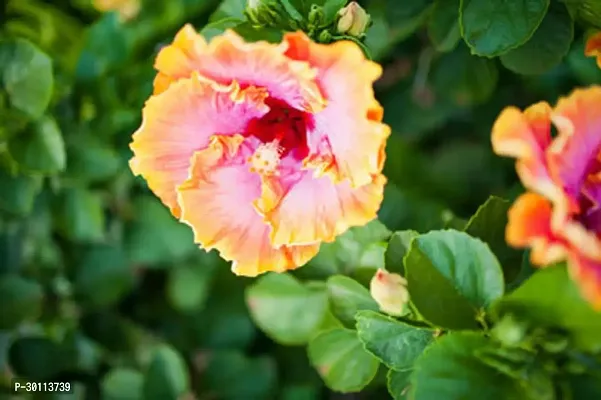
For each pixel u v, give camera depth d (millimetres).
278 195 664
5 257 921
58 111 870
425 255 656
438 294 654
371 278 713
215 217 673
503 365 624
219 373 921
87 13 981
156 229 948
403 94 963
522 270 684
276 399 917
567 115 603
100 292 936
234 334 961
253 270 677
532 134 601
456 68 866
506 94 948
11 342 897
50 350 893
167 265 960
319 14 673
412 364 666
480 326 651
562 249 582
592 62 804
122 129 866
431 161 959
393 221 790
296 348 940
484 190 946
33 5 936
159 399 886
